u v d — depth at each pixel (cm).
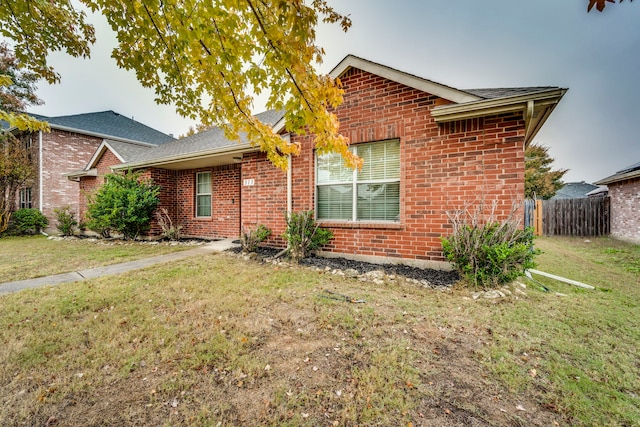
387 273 502
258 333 293
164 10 245
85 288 437
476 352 255
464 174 494
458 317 327
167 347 265
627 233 1109
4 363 239
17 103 1356
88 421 182
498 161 470
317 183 647
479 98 462
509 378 219
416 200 534
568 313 338
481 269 424
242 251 701
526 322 314
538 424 177
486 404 194
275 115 1016
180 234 1084
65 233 1243
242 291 419
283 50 234
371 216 593
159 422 181
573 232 1283
